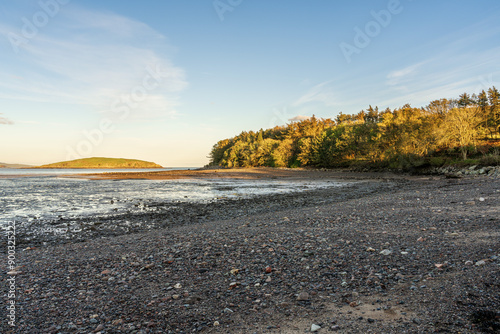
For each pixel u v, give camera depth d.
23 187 43.78
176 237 11.55
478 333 3.97
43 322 4.99
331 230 11.26
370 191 33.22
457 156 64.88
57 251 10.26
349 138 96.69
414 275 6.36
